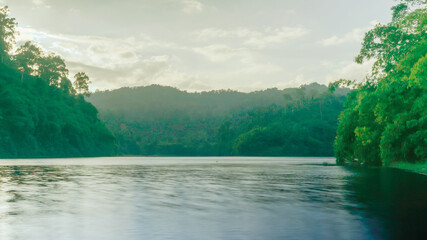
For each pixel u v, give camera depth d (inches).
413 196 544.4
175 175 1090.1
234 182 824.9
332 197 537.6
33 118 5049.2
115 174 1133.7
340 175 1069.1
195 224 339.0
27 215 386.0
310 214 390.0
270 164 2292.1
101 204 469.1
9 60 6087.6
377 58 1738.4
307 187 697.0
